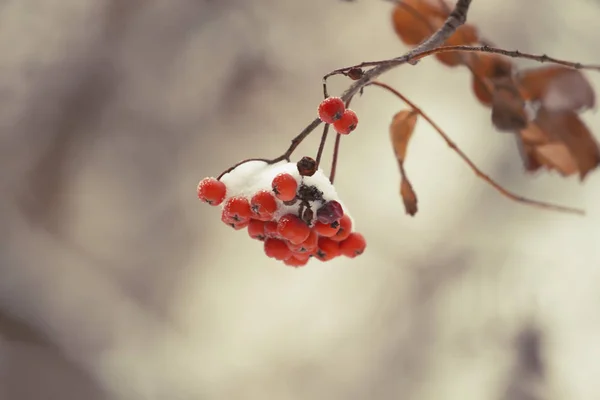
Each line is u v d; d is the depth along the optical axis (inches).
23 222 81.8
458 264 75.3
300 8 81.1
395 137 32.4
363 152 77.9
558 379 68.0
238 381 77.9
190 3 84.0
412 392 73.0
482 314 73.0
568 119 34.4
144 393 74.0
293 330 79.1
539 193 72.2
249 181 30.5
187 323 81.6
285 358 78.2
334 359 77.0
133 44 84.1
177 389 75.9
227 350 80.0
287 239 30.1
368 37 79.7
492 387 70.4
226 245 82.7
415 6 34.6
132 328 79.4
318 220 30.2
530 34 73.2
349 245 31.0
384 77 78.0
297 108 80.7
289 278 81.0
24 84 84.6
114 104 84.4
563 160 34.7
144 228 84.0
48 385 72.6
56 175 83.7
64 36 85.0
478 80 33.8
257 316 80.6
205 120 83.0
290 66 81.1
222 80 82.5
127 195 84.2
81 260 82.7
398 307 76.6
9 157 83.0
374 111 78.2
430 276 76.2
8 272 76.3
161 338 80.0
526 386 68.8
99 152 84.1
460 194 75.7
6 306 74.2
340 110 29.4
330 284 79.6
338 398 75.1
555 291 70.5
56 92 84.2
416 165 76.9
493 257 73.7
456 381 72.1
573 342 68.7
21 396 71.3
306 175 29.8
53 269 79.7
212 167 82.6
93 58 84.6
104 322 78.5
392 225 77.4
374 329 76.6
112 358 76.3
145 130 84.2
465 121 76.0
